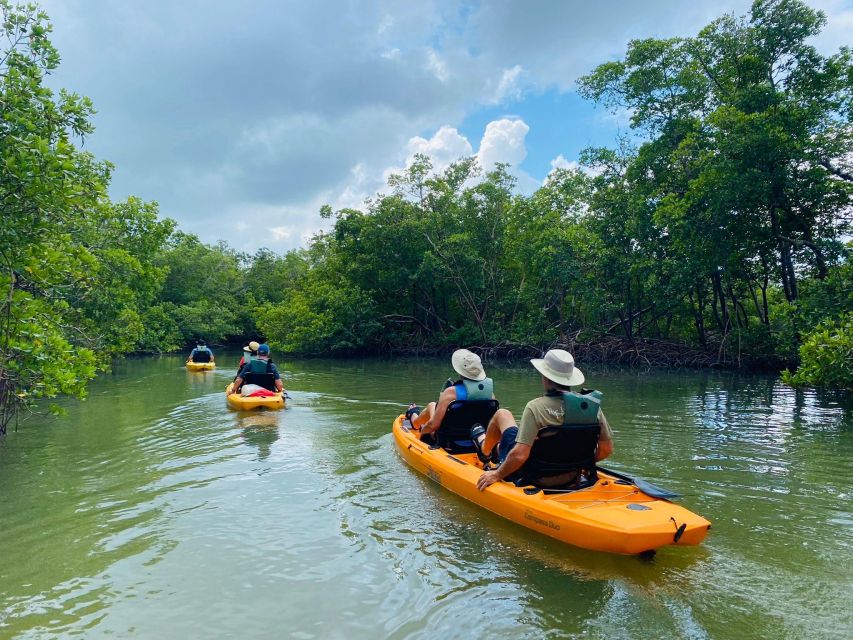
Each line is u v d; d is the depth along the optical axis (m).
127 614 3.71
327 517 5.41
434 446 6.98
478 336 30.94
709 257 18.97
